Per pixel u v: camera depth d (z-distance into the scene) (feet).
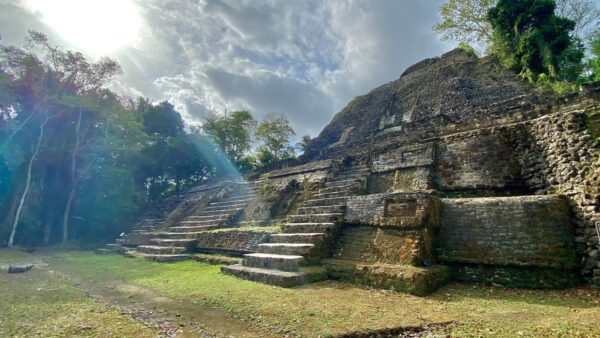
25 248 59.82
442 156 35.55
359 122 80.64
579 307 17.52
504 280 22.45
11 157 65.36
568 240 22.09
